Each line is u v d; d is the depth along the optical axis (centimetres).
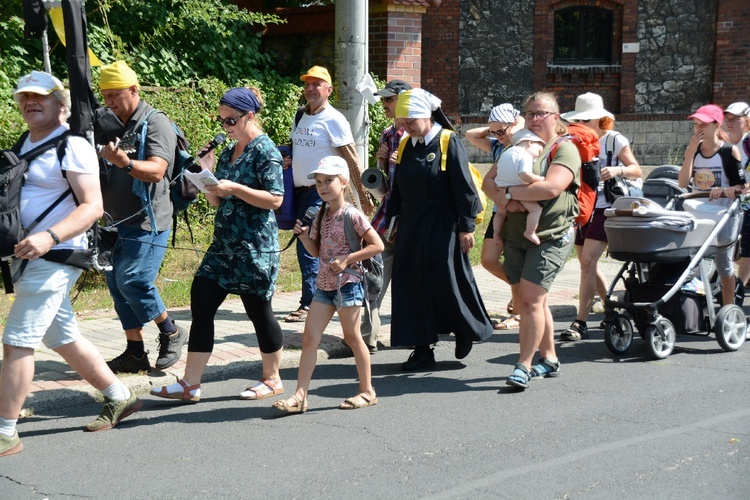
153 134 696
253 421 646
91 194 562
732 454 570
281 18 1853
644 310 828
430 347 816
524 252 741
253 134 679
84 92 596
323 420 648
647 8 2394
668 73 2416
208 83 1395
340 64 984
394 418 652
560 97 2400
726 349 864
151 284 726
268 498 502
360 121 990
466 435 610
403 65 1750
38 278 559
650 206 830
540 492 507
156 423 642
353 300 661
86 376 618
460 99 2362
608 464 552
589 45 2423
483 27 2350
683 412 661
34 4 742
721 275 896
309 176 652
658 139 2427
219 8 1664
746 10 2369
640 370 793
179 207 751
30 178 558
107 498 503
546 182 704
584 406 679
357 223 649
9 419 571
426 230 768
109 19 1562
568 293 1123
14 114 1107
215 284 677
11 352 566
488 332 794
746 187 871
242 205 670
